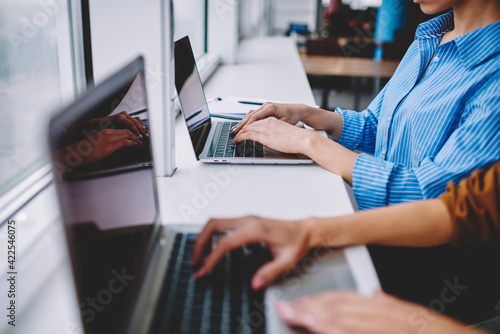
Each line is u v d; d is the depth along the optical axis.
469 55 1.07
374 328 0.52
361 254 0.71
